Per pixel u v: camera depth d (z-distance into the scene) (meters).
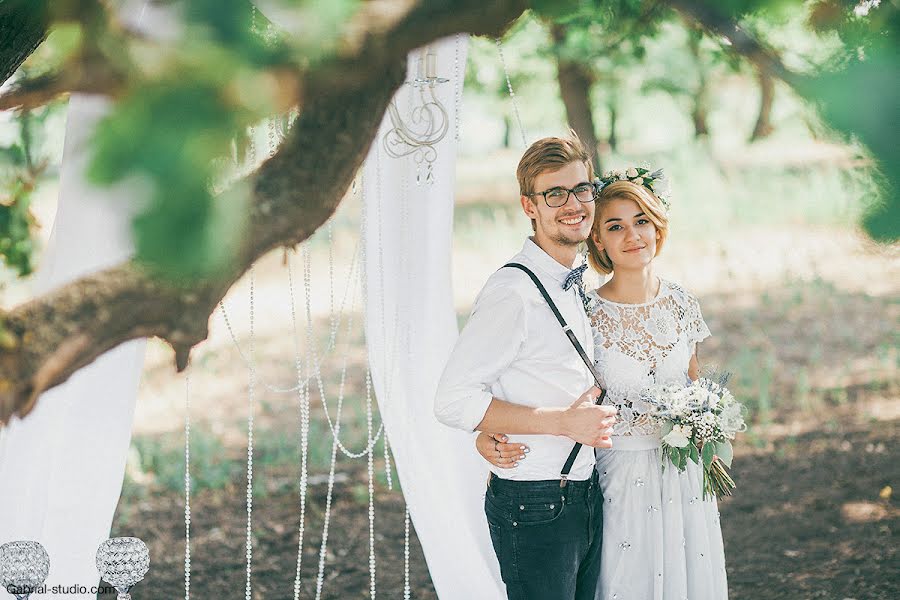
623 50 4.23
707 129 15.26
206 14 0.59
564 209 2.76
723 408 2.96
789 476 5.82
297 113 1.04
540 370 2.75
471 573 3.66
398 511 5.66
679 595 3.01
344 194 1.05
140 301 0.91
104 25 0.60
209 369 8.96
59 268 2.62
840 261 11.29
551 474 2.75
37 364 0.90
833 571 4.52
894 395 7.11
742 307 9.85
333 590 4.66
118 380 3.07
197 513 5.73
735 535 5.06
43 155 3.48
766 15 0.82
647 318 3.01
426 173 3.40
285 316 10.62
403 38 0.66
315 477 6.27
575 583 2.85
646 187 3.05
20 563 2.53
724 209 13.99
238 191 0.59
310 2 0.62
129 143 0.55
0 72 1.63
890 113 0.66
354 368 8.81
